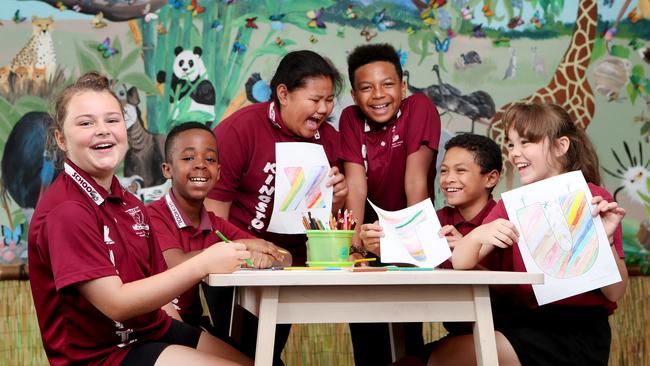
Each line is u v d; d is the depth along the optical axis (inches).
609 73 155.3
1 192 141.4
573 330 86.7
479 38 153.1
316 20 150.0
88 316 77.8
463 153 107.6
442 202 151.0
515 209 85.7
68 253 74.2
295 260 115.7
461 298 74.1
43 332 79.6
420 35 151.9
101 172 80.2
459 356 83.4
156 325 85.5
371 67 113.3
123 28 145.7
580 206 83.9
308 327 144.8
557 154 93.0
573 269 82.7
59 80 143.9
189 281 74.1
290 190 105.4
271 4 149.3
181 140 105.3
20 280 139.4
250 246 96.6
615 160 154.4
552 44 154.4
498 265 100.1
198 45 147.4
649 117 156.0
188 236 104.3
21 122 142.7
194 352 77.0
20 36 143.5
